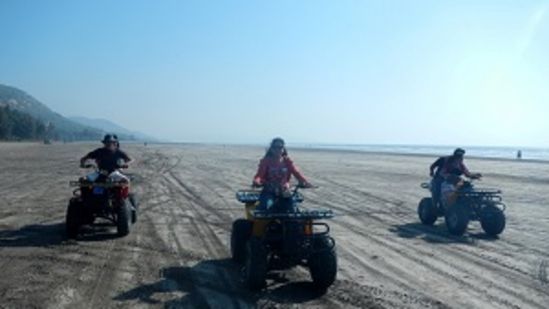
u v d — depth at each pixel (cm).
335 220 1326
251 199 816
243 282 738
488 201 1172
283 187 742
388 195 1894
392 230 1200
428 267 854
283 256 711
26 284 716
